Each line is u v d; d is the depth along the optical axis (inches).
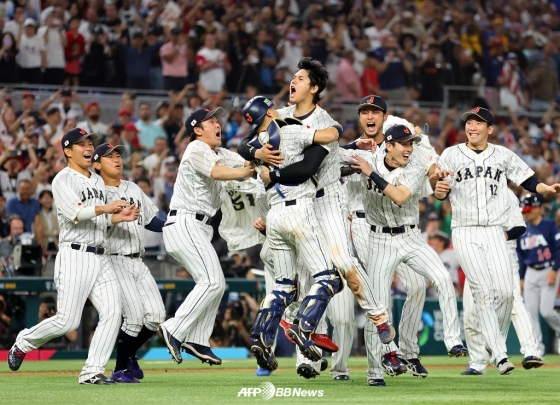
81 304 517.7
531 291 860.6
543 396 450.9
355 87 1285.7
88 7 1210.0
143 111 1096.8
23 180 931.3
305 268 529.3
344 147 541.3
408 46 1373.0
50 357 836.6
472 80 1384.1
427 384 529.0
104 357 522.9
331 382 541.6
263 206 563.2
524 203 853.8
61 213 510.9
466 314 629.9
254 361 815.7
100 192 532.4
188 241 532.4
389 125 548.7
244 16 1311.5
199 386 514.6
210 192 543.2
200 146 528.1
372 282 524.4
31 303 818.8
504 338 589.3
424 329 916.6
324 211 476.4
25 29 1131.3
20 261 818.2
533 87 1439.5
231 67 1232.8
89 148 529.7
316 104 489.1
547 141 1338.6
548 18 1603.1
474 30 1446.9
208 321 548.7
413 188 492.1
